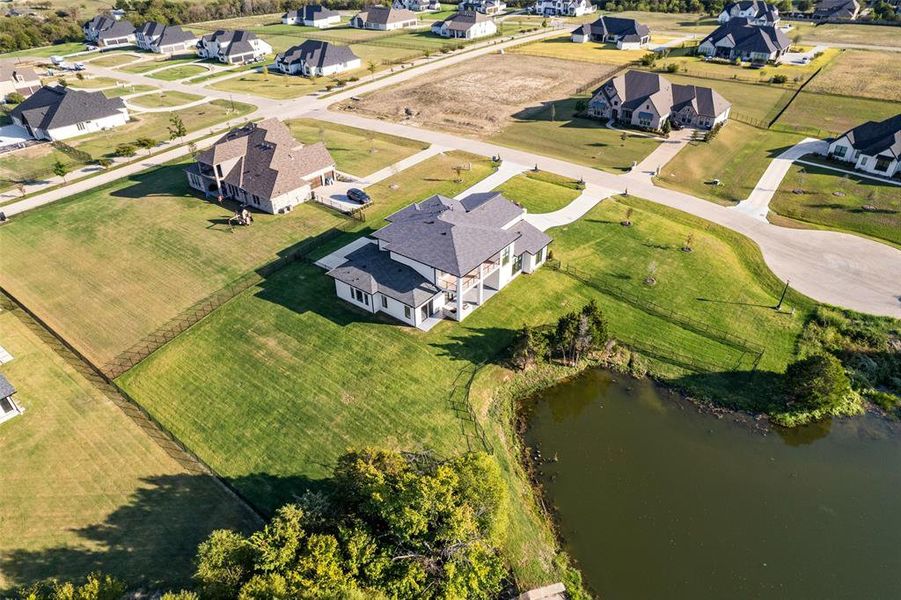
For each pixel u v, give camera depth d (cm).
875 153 7225
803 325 4750
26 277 5459
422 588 2627
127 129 9562
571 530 3272
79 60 14525
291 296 5075
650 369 4428
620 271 5419
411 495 2802
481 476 2922
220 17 19675
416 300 4488
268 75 12750
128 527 3194
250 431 3803
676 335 4694
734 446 3834
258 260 5625
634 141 8612
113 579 2900
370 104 10569
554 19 18638
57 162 7569
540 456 3753
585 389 4288
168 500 3350
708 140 8444
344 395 4050
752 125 9219
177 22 18238
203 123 9706
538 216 6378
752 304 4994
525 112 10006
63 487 3425
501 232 4925
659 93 9131
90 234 6159
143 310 4962
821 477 3628
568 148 8406
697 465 3697
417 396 4038
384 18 17275
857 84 10862
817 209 6512
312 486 3425
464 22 15962
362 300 4878
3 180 7638
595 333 4391
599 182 7250
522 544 3142
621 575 3045
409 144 8631
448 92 11156
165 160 8194
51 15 18488
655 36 15850
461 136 8950
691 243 5822
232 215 6531
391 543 2814
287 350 4466
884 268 5425
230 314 4872
